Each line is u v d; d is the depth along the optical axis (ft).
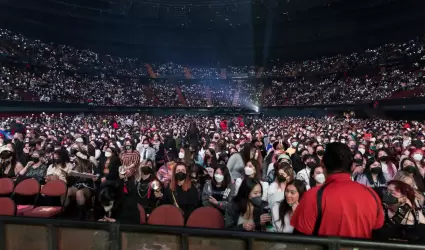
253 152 25.34
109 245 10.02
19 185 24.41
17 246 10.64
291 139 45.96
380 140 46.03
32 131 54.49
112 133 65.62
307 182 23.26
